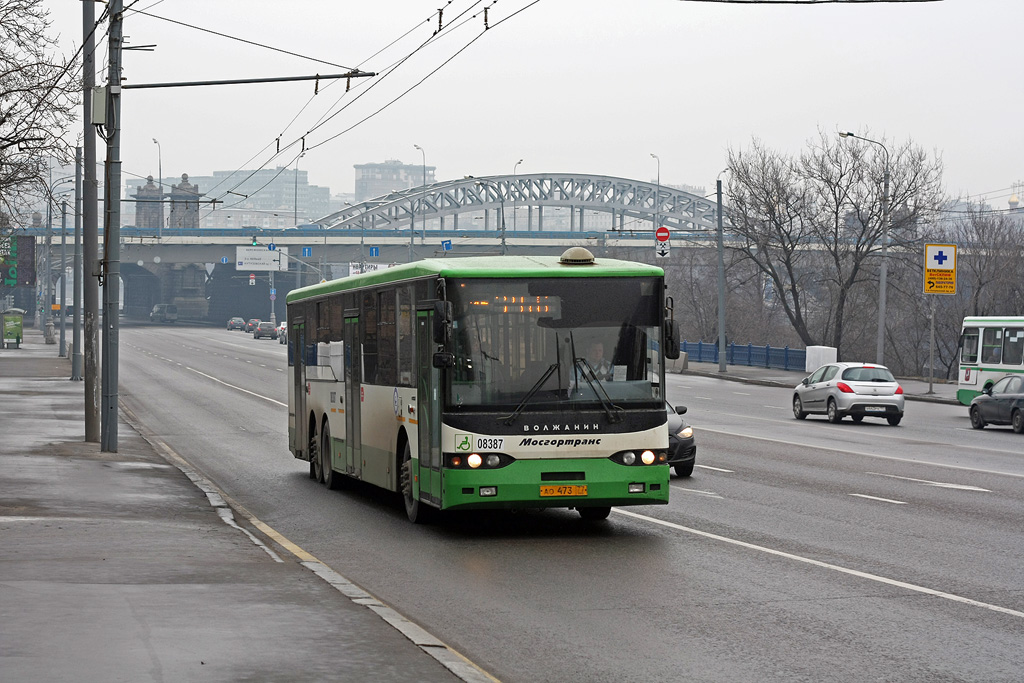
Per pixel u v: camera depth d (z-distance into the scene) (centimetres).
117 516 1392
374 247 10512
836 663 777
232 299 15812
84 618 820
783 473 2031
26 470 1856
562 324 1310
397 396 1480
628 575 1104
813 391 3516
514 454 1284
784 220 6462
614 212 15550
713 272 10150
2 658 702
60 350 6612
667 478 1321
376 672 695
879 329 5300
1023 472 2062
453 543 1309
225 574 1016
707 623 899
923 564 1157
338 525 1464
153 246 11900
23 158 2730
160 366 6325
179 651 730
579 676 746
